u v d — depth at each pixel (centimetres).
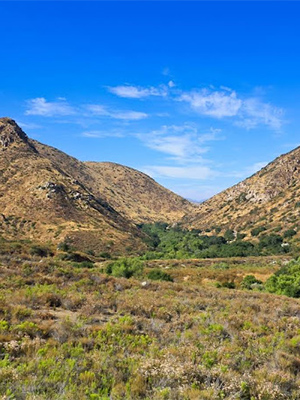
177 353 873
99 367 741
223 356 900
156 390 649
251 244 9325
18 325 977
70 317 1253
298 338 1136
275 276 3353
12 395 558
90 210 12069
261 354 955
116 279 2341
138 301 1545
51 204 11056
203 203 19488
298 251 7612
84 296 1559
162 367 744
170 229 17288
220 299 1861
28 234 9375
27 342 848
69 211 11200
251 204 14338
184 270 4722
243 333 1160
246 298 2034
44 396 579
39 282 1936
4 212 10400
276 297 2228
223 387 706
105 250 9162
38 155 14875
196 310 1542
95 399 591
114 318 1268
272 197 13825
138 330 1097
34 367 705
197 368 764
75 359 759
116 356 833
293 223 10394
